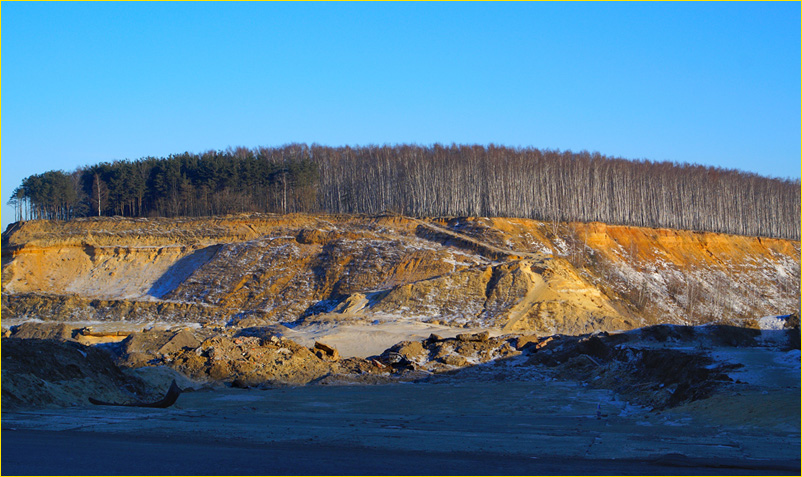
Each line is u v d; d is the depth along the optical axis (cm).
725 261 10350
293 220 9981
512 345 5378
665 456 1720
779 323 6066
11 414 2312
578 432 2269
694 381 3241
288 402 3347
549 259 8006
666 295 8594
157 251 9475
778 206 13238
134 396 3284
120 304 8031
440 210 10769
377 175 11588
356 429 2259
